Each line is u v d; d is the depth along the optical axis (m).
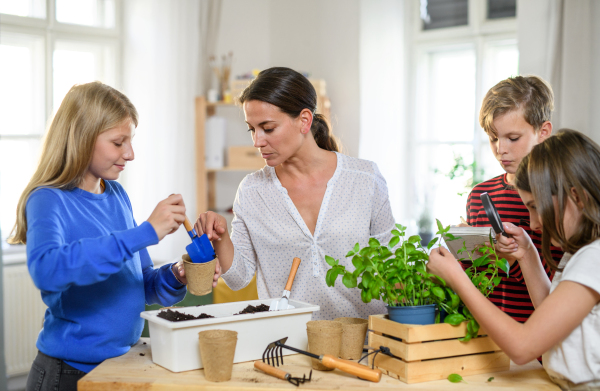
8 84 3.63
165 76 3.87
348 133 4.01
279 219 1.59
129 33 3.94
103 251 1.17
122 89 3.97
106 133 1.34
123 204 1.54
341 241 1.57
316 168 1.59
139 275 1.47
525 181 1.19
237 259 1.56
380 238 1.62
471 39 3.72
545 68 3.02
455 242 1.38
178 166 3.89
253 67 4.38
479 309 1.12
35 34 3.62
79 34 3.80
